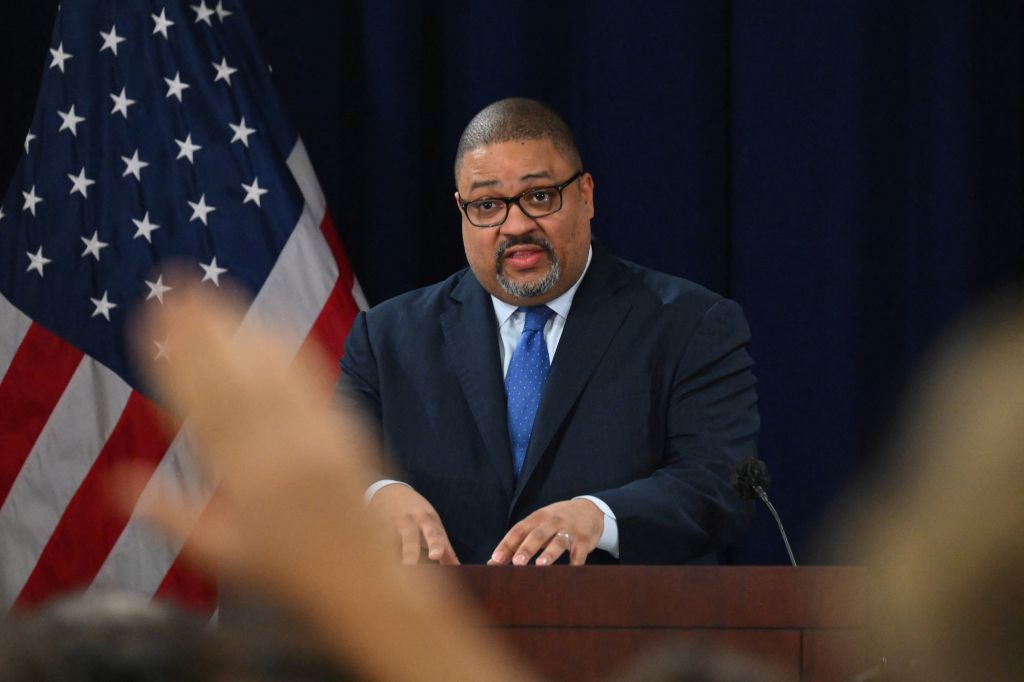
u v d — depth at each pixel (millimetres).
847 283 15617
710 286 15992
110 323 14406
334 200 16297
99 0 15203
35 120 14930
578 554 8953
